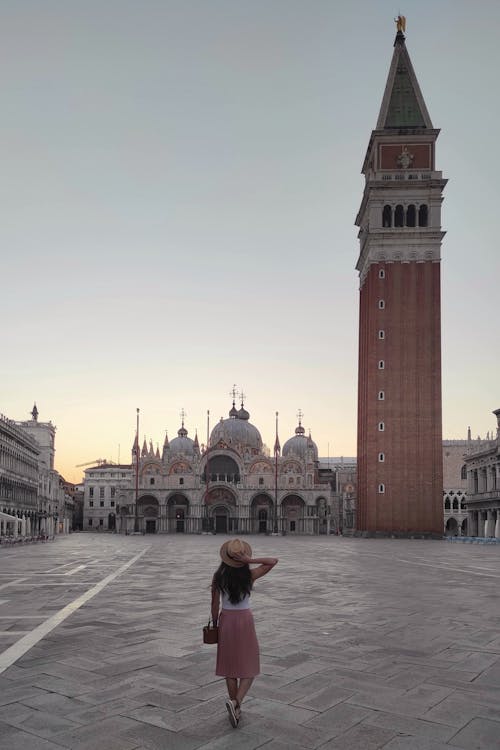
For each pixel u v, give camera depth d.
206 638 11.70
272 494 181.00
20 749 10.27
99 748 10.33
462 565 48.47
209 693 13.08
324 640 18.42
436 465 124.25
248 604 11.88
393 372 126.94
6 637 18.56
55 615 22.55
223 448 185.38
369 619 22.16
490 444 130.75
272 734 10.95
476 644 18.06
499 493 122.81
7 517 91.38
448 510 189.00
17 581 34.53
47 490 161.88
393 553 67.56
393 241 129.38
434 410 125.75
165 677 14.22
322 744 10.55
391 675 14.59
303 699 12.75
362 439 133.62
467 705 12.50
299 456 196.75
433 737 10.88
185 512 186.88
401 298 128.38
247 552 11.93
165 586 32.06
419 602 26.56
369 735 10.94
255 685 13.67
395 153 132.25
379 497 124.38
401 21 139.38
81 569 42.97
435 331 127.44
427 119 133.12
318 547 85.19
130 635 18.86
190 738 10.75
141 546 85.88
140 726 11.26
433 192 130.62
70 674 14.47
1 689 13.32
